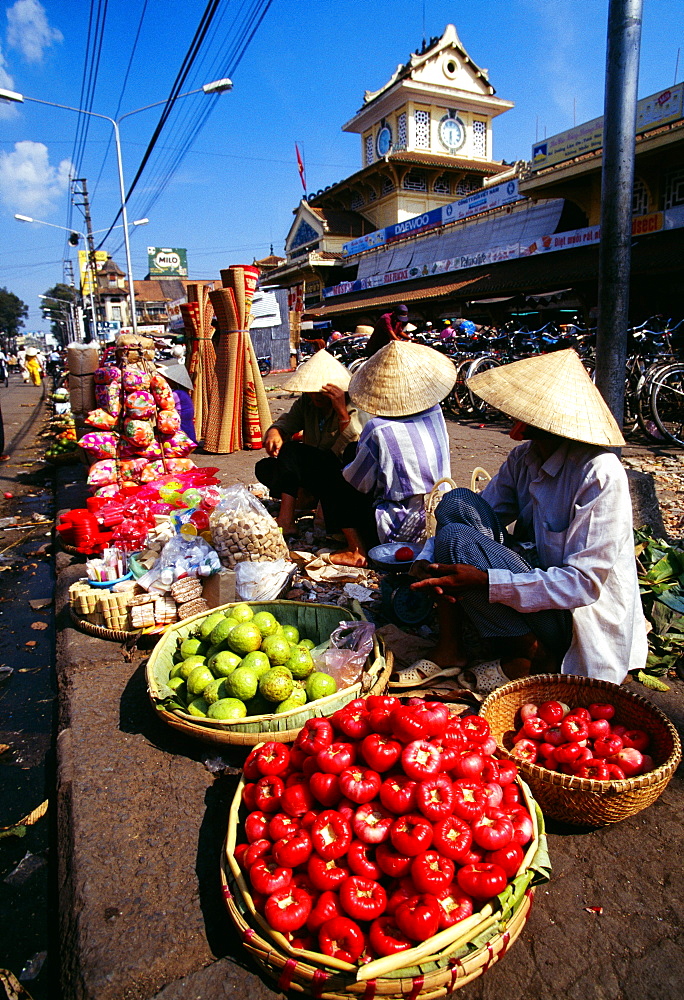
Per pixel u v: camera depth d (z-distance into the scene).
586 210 13.10
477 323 16.55
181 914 1.86
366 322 22.81
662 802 2.28
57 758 2.57
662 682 2.99
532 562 2.76
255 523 3.68
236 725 2.32
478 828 1.73
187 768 2.47
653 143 10.39
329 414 4.80
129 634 3.40
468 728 2.09
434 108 26.84
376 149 28.84
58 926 1.92
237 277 7.74
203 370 8.51
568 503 2.60
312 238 30.38
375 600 3.73
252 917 1.67
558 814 2.10
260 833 1.86
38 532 6.19
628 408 8.17
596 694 2.51
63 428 9.05
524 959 1.73
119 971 1.71
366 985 1.49
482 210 16.69
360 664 2.69
